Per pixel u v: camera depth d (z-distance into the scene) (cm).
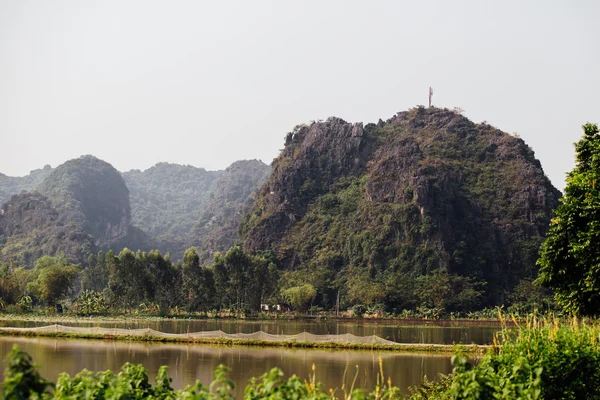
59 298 16812
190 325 12156
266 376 1708
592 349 2511
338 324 14600
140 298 16812
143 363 5356
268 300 19312
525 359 2058
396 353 6719
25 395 1412
